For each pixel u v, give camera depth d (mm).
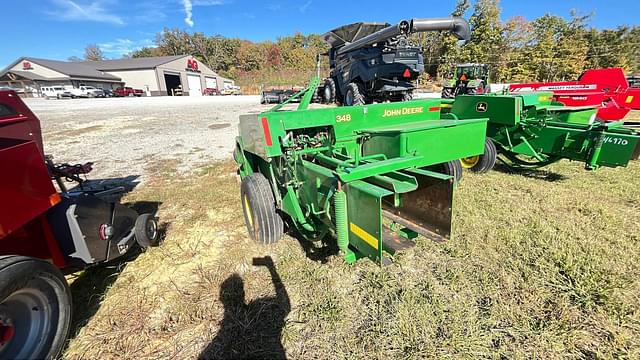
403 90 10312
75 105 21031
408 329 1996
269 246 3064
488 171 5055
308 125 2854
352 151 3201
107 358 1899
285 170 2703
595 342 1877
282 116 2695
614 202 3764
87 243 2314
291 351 1902
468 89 15922
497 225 3225
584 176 4773
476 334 1946
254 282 2533
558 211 3529
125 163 6551
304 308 2221
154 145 8281
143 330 2096
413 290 2340
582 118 5211
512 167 5348
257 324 2109
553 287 2307
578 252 2695
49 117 14148
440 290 2342
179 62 48875
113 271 2754
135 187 4969
